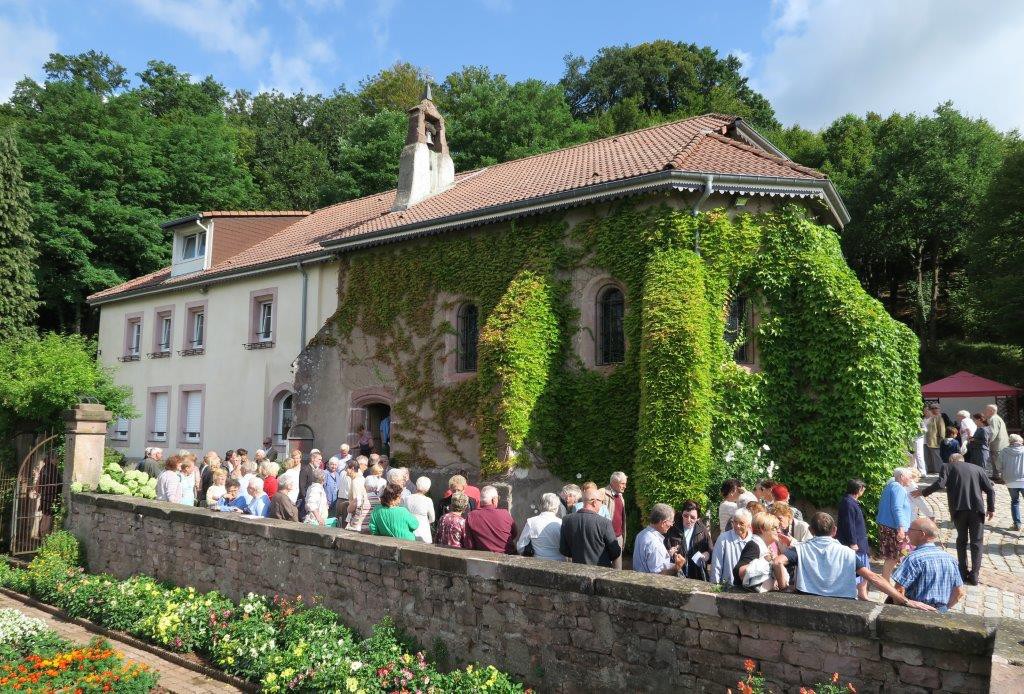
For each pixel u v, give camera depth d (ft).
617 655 18.11
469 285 51.31
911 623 13.98
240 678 24.22
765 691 15.60
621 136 62.90
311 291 65.82
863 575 19.01
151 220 109.29
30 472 44.68
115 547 37.78
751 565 17.49
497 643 20.68
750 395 40.40
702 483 37.22
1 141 89.66
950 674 13.57
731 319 42.52
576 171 52.80
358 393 57.11
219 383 74.23
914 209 110.52
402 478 28.25
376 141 123.03
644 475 38.09
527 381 44.16
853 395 38.45
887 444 37.60
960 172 108.78
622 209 44.55
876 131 141.79
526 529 24.82
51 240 102.32
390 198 78.48
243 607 27.81
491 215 49.62
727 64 174.40
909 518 28.09
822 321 40.27
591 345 45.11
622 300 44.93
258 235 84.94
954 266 121.90
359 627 24.85
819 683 14.94
